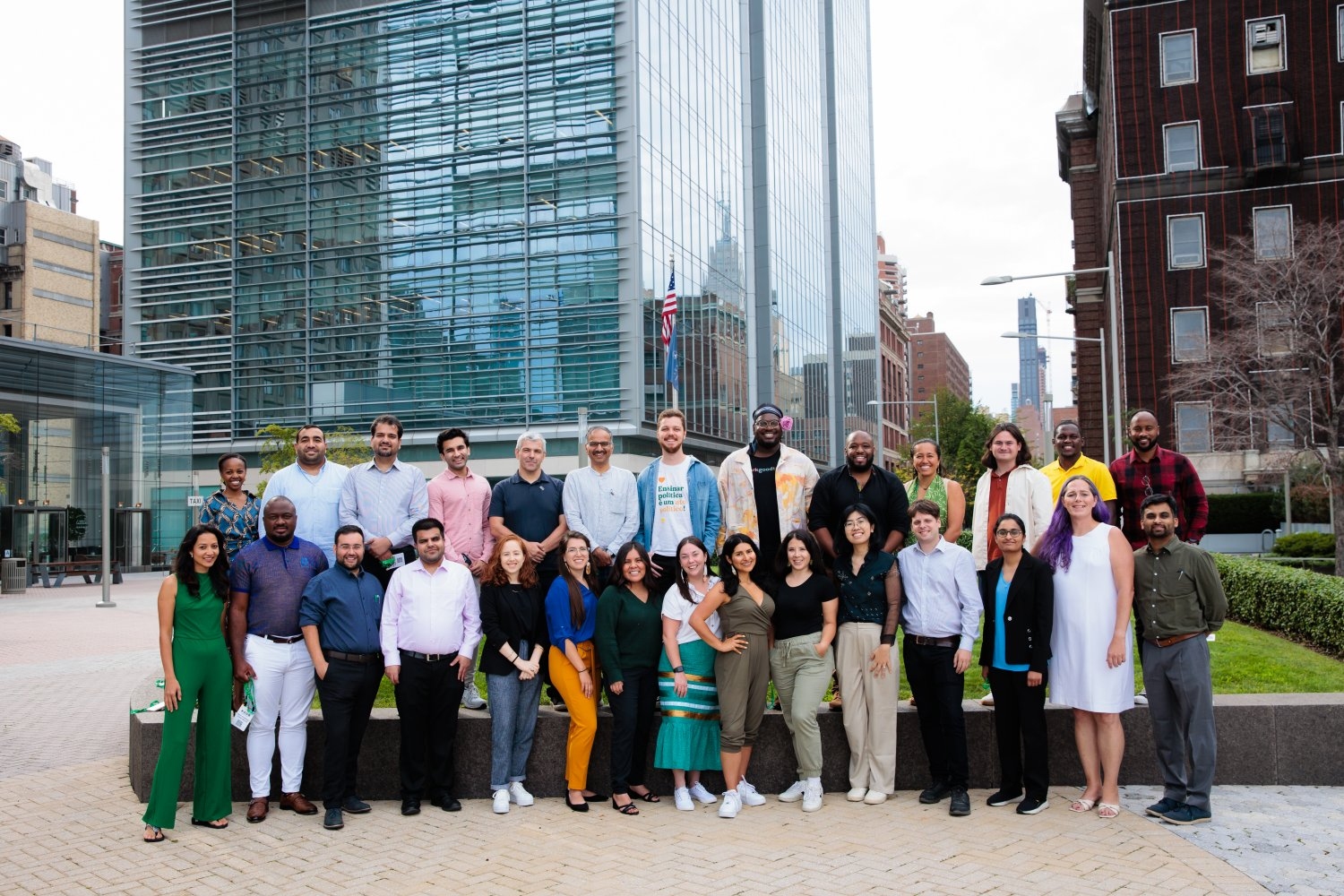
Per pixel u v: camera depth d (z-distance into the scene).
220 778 7.00
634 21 39.72
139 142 47.59
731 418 50.22
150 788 7.60
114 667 14.57
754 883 5.68
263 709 7.21
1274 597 13.57
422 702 7.33
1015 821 6.84
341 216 43.69
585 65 40.12
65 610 23.77
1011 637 7.09
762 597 7.49
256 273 45.19
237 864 6.19
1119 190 40.56
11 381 34.84
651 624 7.52
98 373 37.94
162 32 47.41
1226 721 7.62
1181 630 6.76
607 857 6.21
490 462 40.94
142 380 39.81
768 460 8.39
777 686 7.55
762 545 8.30
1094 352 53.59
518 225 40.84
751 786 7.55
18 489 34.91
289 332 44.47
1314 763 7.56
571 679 7.48
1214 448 38.44
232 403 45.22
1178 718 6.90
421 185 42.38
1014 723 7.24
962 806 7.00
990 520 8.09
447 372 41.69
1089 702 6.93
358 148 43.47
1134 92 40.56
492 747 7.44
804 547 7.48
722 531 8.46
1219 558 18.03
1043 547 7.22
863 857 6.11
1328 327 29.39
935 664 7.33
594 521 8.30
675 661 7.45
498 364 40.97
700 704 7.50
